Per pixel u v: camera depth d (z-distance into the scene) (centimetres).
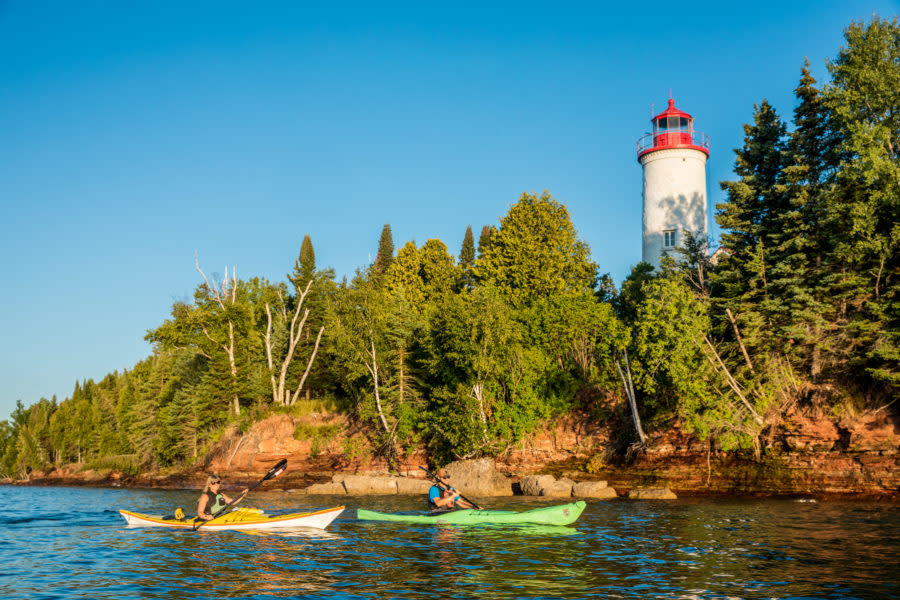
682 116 5009
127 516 1947
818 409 3058
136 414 6619
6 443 10475
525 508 2638
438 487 2177
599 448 3762
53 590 1062
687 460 3316
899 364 2827
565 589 1066
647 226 5047
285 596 1019
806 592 1045
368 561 1320
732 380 3212
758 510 2433
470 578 1150
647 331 3356
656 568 1245
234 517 1856
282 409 4941
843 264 3212
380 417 4375
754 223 3669
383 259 8744
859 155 3128
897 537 1675
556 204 5003
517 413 3894
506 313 3994
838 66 3281
